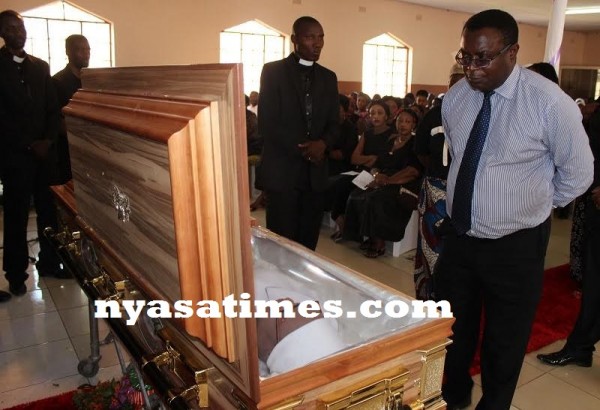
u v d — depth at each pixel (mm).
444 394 1881
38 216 3178
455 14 11898
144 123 839
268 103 2521
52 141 2975
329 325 1045
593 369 2326
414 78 11609
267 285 1288
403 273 3615
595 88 15219
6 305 2879
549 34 4082
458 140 1558
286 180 2559
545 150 1446
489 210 1496
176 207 745
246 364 740
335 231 4594
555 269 3672
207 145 724
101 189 1172
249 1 8930
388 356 892
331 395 833
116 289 1265
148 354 1060
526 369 2309
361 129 5750
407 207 3598
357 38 10445
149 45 8031
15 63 2818
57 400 1963
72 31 7539
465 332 1757
